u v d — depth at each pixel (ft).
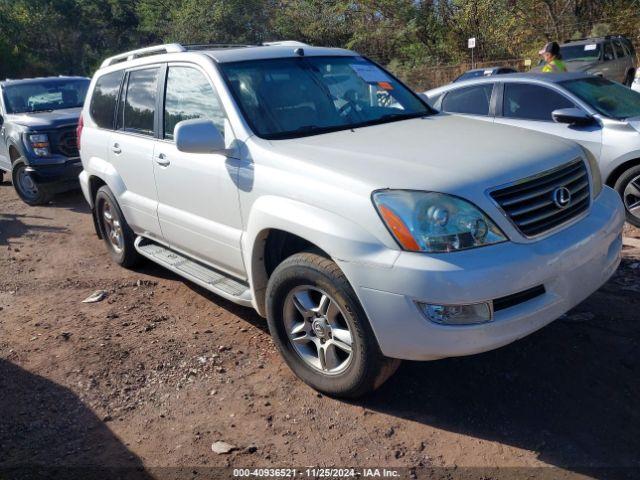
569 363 12.24
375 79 15.62
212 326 15.12
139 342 14.46
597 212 11.76
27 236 24.49
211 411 11.64
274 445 10.56
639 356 12.30
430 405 11.34
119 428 11.31
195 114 14.24
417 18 88.12
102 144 18.37
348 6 93.20
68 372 13.25
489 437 10.38
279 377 12.61
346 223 10.37
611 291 15.31
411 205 9.83
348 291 10.52
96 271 19.77
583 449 9.92
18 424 11.53
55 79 34.24
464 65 79.00
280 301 11.98
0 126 31.63
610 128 20.31
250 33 103.45
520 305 10.10
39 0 115.55
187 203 14.61
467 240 9.73
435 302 9.56
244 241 12.78
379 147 11.71
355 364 10.87
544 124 21.77
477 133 12.64
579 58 50.60
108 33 127.24
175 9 106.32
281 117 13.28
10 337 15.19
